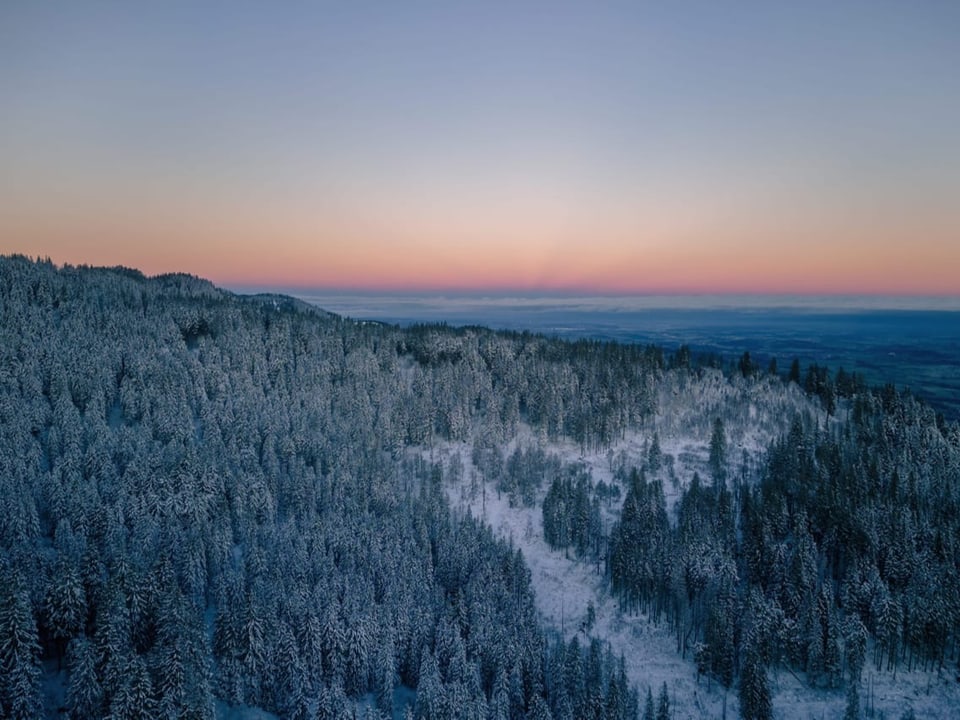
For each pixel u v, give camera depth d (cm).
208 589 9506
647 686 9675
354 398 18338
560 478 15100
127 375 16550
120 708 6412
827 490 12206
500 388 19988
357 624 8650
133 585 8044
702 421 17812
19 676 6525
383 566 10788
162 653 7162
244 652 8012
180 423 14112
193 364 17412
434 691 7788
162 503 10862
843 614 10150
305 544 10544
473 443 17775
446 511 13525
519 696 8506
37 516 9769
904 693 9088
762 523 11369
